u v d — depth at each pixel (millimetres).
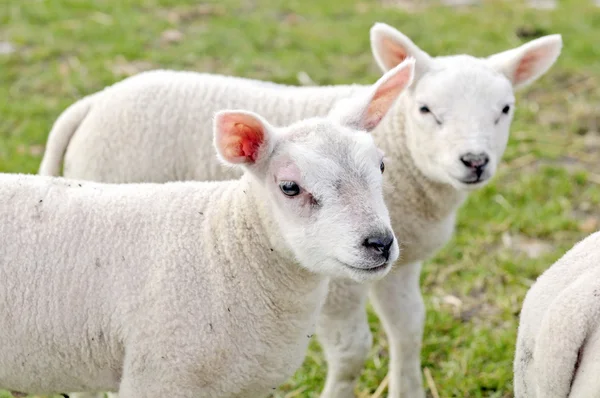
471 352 5680
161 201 4090
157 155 5184
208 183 4215
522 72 5387
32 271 3871
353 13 11617
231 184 4145
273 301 3963
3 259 3861
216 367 3904
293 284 3953
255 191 3914
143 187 4199
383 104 4188
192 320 3848
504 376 5484
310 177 3676
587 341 3570
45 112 8484
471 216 7223
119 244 3947
